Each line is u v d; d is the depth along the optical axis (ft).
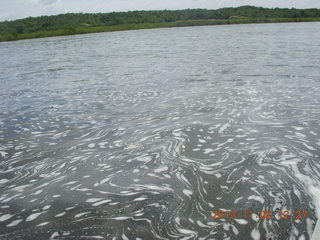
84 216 9.88
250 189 10.86
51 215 10.05
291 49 55.83
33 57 67.72
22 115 21.52
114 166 13.17
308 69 33.83
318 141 14.55
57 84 32.99
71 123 19.22
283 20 225.76
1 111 22.88
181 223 9.27
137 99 24.40
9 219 9.98
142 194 10.91
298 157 13.05
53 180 12.32
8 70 47.55
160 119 19.04
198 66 40.52
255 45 67.67
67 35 178.81
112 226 9.30
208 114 19.47
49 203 10.73
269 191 10.69
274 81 28.37
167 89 27.50
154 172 12.43
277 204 9.96
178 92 26.04
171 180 11.75
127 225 9.30
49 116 20.95
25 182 12.29
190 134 16.22
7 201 11.00
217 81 29.78
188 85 28.68
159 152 14.23
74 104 23.81
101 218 9.72
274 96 22.95
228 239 8.52
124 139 16.07
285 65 37.42
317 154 13.24
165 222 9.34
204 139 15.47
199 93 25.20
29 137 17.17
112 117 20.03
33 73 42.70
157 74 36.01
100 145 15.48
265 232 8.73
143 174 12.33
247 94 23.97
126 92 27.14
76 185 11.81
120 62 49.90
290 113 18.84
